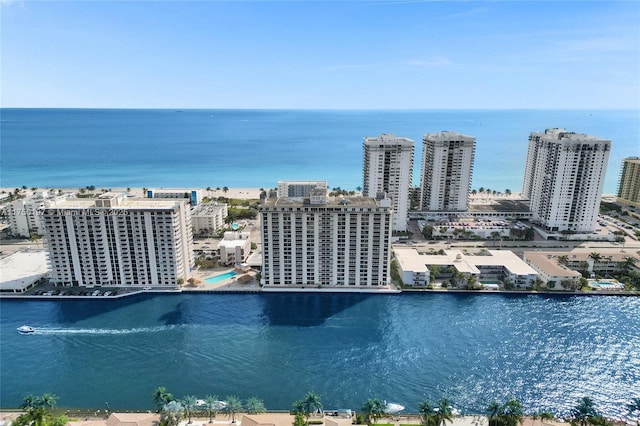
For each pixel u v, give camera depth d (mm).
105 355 166250
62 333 181875
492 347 170125
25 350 169375
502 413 123688
